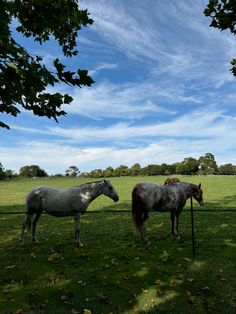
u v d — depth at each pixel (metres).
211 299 6.89
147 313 6.32
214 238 11.98
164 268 8.59
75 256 9.74
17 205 26.19
